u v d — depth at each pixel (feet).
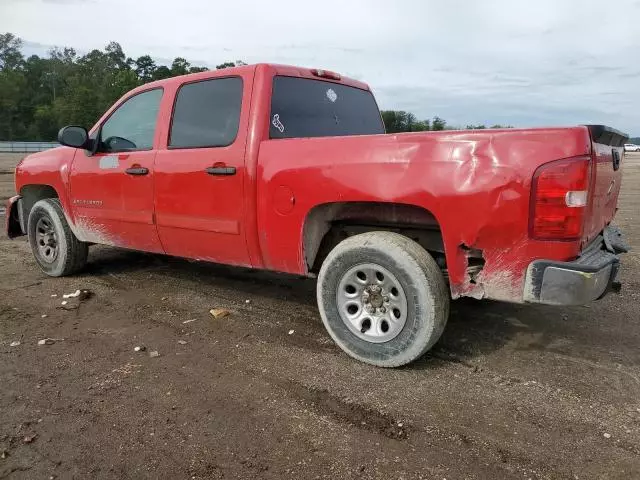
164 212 14.51
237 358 11.88
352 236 11.80
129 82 297.33
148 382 10.78
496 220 9.47
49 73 360.69
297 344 12.64
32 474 7.98
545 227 9.18
